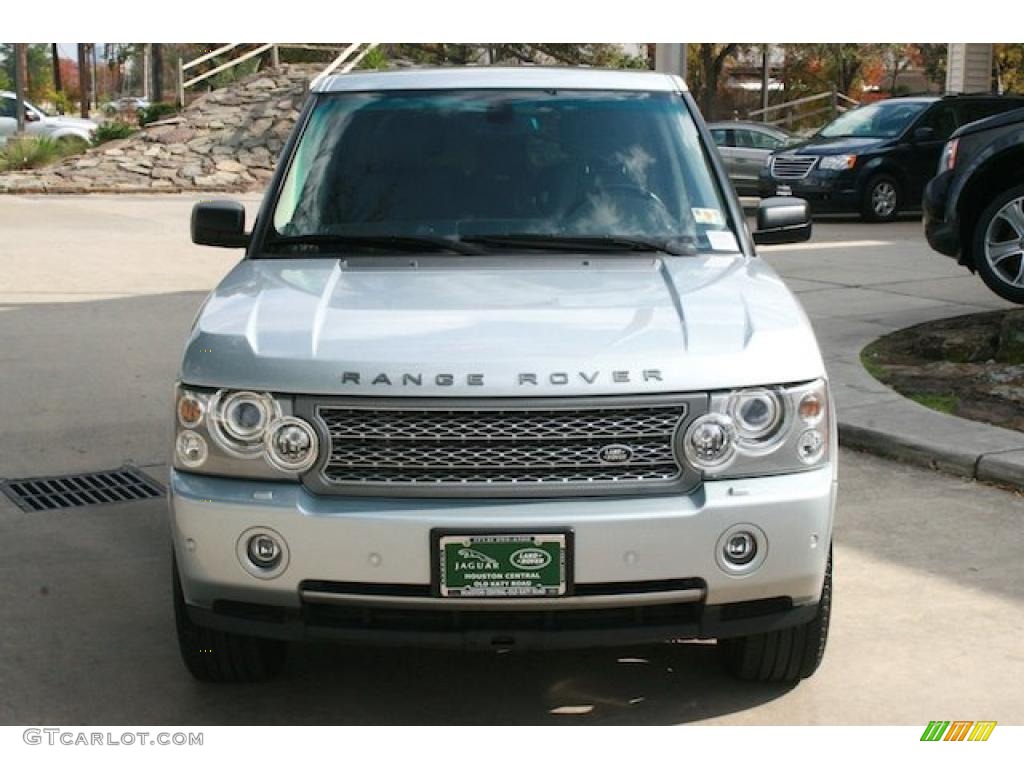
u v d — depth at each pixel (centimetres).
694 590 349
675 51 1193
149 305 1127
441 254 443
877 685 411
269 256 450
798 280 1216
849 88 4850
